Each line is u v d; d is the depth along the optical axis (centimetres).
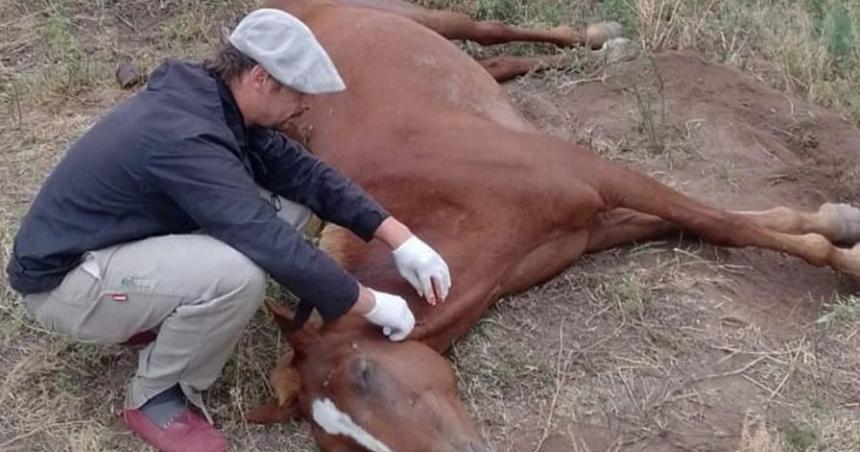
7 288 497
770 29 645
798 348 472
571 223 480
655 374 462
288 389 428
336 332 423
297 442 442
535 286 489
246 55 406
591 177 484
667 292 491
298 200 443
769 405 453
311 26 560
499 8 667
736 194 545
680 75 608
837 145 577
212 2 664
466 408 438
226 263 416
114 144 412
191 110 408
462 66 531
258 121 417
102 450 445
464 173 471
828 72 627
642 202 490
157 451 444
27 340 481
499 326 475
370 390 403
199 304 421
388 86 512
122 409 458
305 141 507
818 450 436
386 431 399
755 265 510
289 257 405
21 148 576
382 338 423
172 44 645
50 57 634
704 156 564
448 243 461
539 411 451
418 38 533
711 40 637
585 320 480
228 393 459
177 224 423
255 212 407
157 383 439
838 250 507
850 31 631
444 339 451
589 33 641
